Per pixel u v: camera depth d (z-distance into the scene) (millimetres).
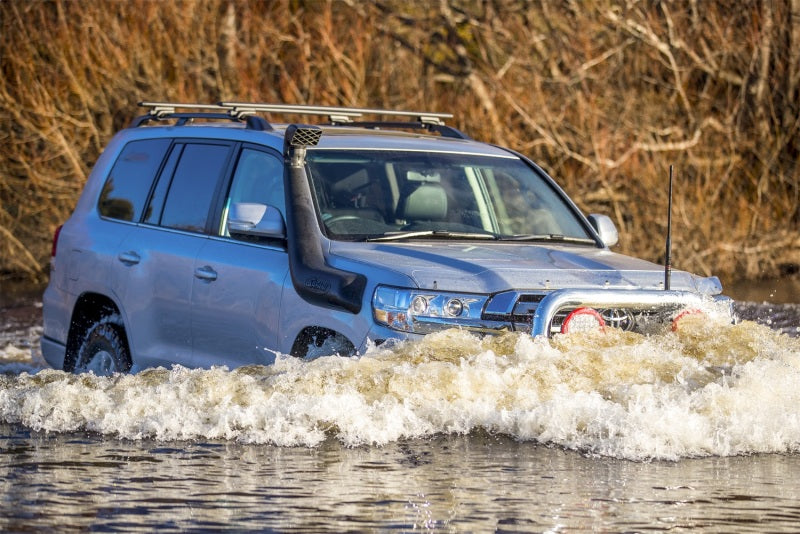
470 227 22141
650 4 61750
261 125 23109
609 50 60156
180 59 59281
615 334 18266
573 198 58094
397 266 19000
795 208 60250
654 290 18859
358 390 17516
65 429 18109
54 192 57281
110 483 15016
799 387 17547
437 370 17609
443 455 16219
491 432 17281
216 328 21969
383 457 16172
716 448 16609
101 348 25281
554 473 15406
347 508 13867
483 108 59906
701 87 61750
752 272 57812
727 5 61625
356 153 22266
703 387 17438
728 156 60000
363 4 61531
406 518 13484
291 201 20906
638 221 58375
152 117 26484
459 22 62188
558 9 61219
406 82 60969
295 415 17422
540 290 18641
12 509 13891
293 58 61219
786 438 16875
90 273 25312
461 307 18406
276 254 21031
